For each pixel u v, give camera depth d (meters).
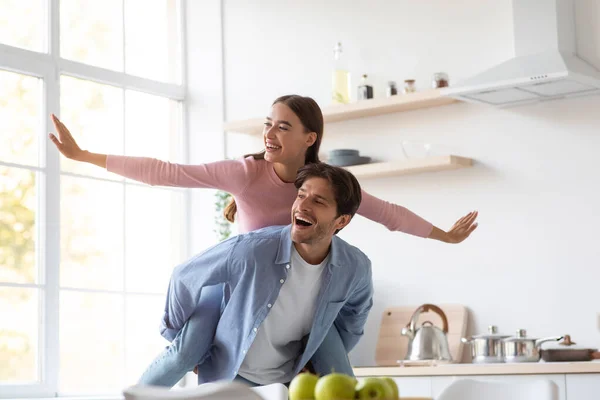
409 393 4.22
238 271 2.73
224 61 5.74
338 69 5.14
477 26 4.82
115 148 5.47
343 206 2.59
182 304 2.85
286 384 2.91
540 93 4.39
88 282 5.21
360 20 5.22
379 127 5.07
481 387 2.28
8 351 4.79
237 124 5.39
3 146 4.90
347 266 2.78
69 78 5.26
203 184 2.96
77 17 5.33
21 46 5.04
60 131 2.85
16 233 4.89
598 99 4.43
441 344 4.43
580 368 3.77
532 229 4.56
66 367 5.06
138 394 1.81
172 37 5.89
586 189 4.43
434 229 3.17
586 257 4.41
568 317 4.44
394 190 5.01
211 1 5.80
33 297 4.91
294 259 2.70
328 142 5.25
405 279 4.92
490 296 4.66
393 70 5.08
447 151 4.84
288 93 5.48
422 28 5.00
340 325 3.11
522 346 4.16
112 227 5.36
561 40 4.35
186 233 5.74
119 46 5.55
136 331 5.43
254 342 2.81
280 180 2.98
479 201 4.73
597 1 4.42
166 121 5.79
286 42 5.51
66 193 5.14
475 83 4.32
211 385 1.75
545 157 4.55
